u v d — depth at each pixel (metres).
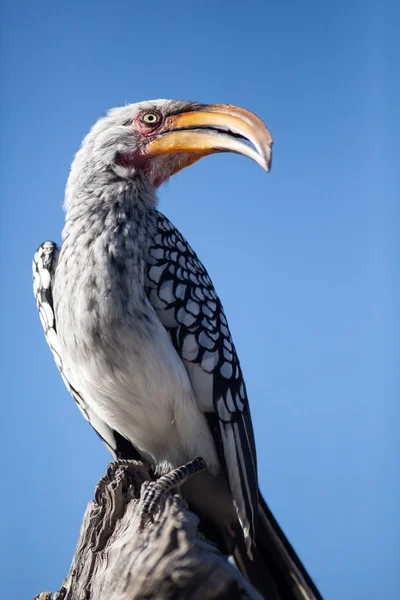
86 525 4.96
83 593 4.73
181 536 4.11
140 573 3.99
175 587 3.94
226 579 3.92
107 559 4.51
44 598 5.03
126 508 4.94
